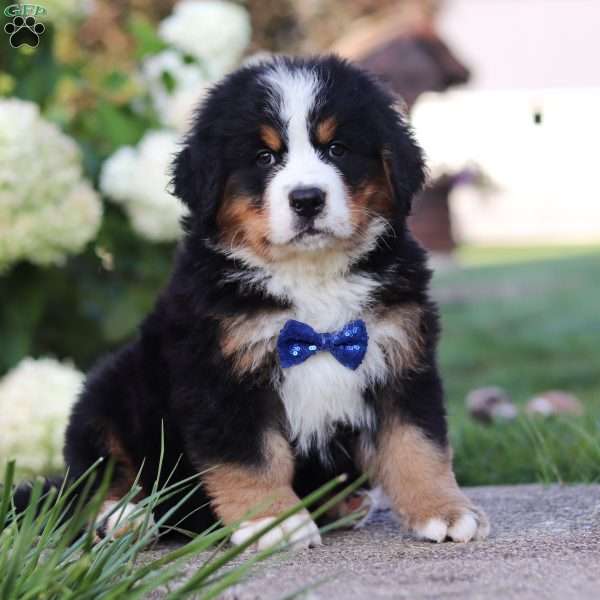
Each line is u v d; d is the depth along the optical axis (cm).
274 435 358
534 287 1365
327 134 372
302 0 1691
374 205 379
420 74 1189
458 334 1070
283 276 366
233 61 634
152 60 630
